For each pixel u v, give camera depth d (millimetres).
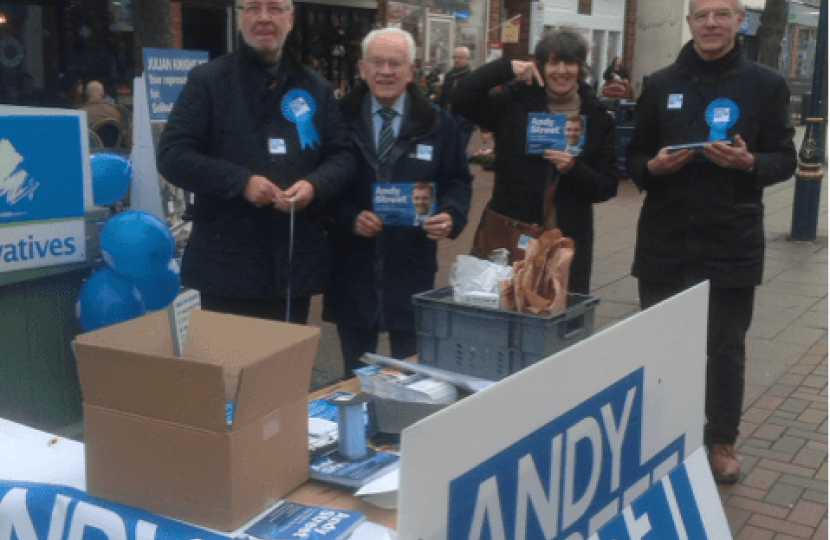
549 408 1209
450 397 1929
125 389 1432
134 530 1422
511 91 3545
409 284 3105
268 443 1466
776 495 3602
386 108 3057
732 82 3203
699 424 1649
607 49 22156
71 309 2613
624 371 1382
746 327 3496
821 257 8266
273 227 2758
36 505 1520
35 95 8484
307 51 12594
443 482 1041
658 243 3404
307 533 1385
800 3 29125
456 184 3162
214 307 2848
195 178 2611
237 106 2688
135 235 2432
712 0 3115
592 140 3463
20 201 2365
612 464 1375
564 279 2182
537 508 1209
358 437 1668
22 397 2504
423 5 13797
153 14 4984
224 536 1382
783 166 3207
